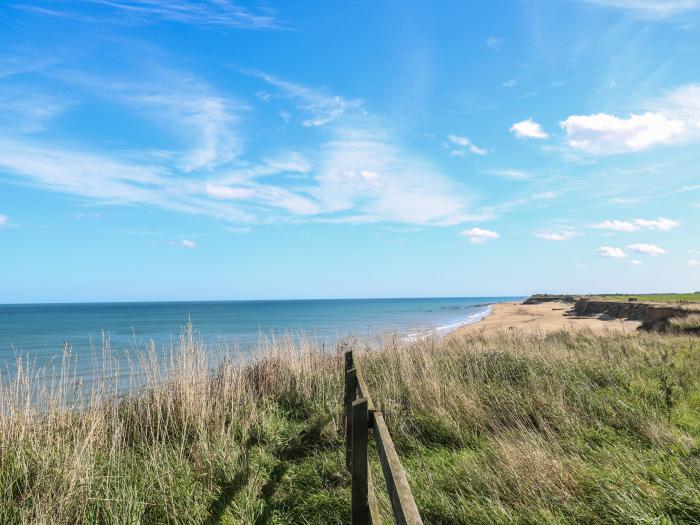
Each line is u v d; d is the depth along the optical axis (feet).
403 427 19.84
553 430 18.24
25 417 17.26
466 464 15.10
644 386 22.84
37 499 12.92
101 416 18.38
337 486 15.65
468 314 285.84
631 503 11.71
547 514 11.75
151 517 13.34
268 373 28.45
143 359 24.81
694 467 13.52
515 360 29.30
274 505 14.57
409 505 6.85
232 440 18.52
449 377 26.73
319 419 22.20
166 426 19.10
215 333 137.18
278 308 496.64
